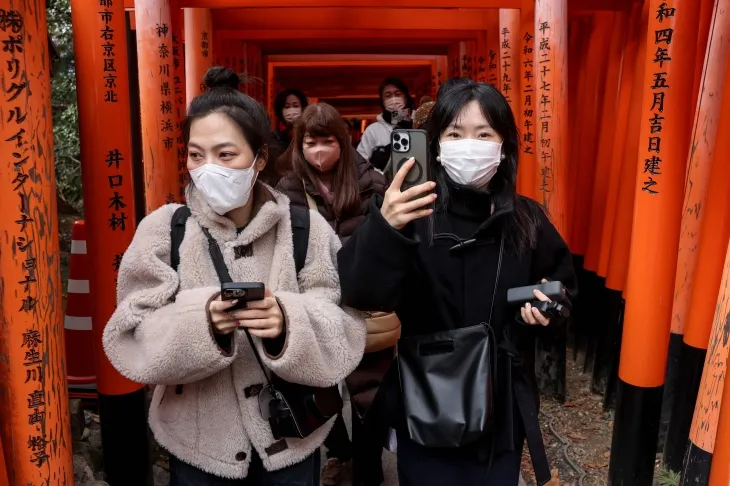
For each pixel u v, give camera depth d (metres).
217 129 1.72
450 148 1.92
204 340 1.62
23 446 1.85
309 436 1.88
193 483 1.82
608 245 4.89
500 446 1.96
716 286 3.15
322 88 15.55
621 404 3.12
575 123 5.90
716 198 3.07
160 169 4.02
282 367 1.69
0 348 1.80
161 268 1.75
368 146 6.16
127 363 1.72
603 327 4.79
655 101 2.83
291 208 1.96
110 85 2.83
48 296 1.88
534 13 4.52
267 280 1.85
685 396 3.38
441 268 1.96
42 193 1.84
